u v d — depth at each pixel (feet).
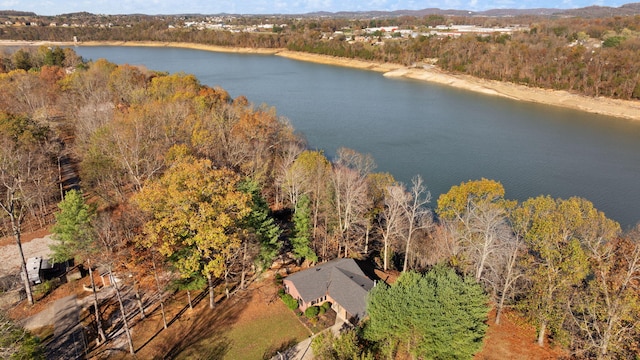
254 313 147.84
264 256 159.02
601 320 119.44
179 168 145.07
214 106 303.68
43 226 196.85
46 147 229.45
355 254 195.83
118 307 145.79
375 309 116.37
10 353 96.22
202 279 144.15
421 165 318.45
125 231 147.02
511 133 411.34
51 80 371.76
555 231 139.03
